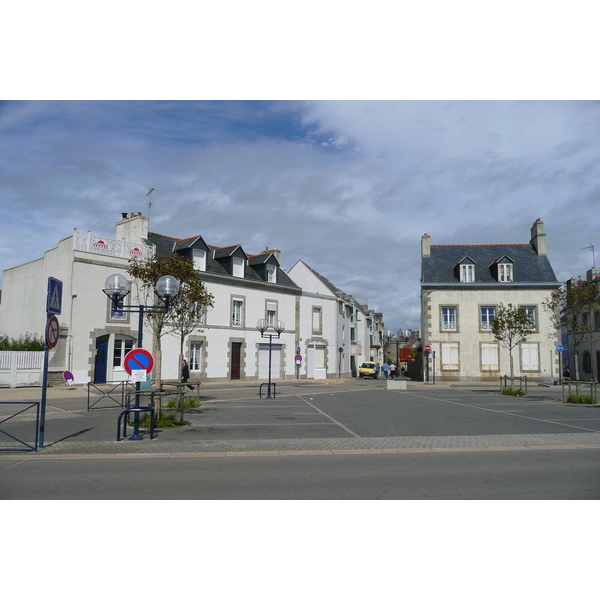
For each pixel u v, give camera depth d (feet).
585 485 21.34
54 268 83.30
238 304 107.24
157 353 48.34
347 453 28.27
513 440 32.53
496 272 120.47
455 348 118.62
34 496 19.66
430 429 37.32
